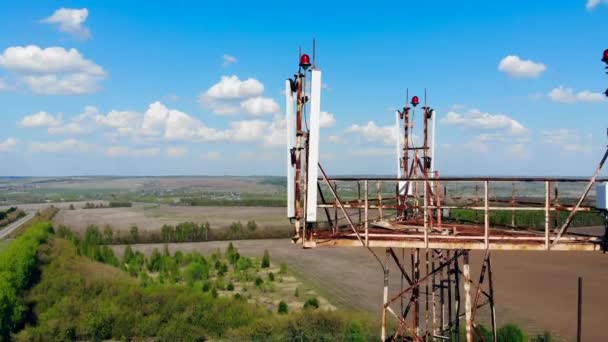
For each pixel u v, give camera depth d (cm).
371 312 4034
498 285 4572
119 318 3638
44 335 3431
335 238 1307
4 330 3372
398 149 2019
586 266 5334
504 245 1239
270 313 3978
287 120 1325
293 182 1312
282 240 8912
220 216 13850
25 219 14100
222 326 3684
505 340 2800
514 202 1537
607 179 1359
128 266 6169
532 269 5222
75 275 4553
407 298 4416
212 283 5281
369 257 6588
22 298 3922
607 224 1263
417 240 1279
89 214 15175
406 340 1648
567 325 3472
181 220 12912
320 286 5128
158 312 3819
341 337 3262
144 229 10656
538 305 3941
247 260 6359
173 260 6097
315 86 1225
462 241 1261
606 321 3538
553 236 1320
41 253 5297
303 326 3447
